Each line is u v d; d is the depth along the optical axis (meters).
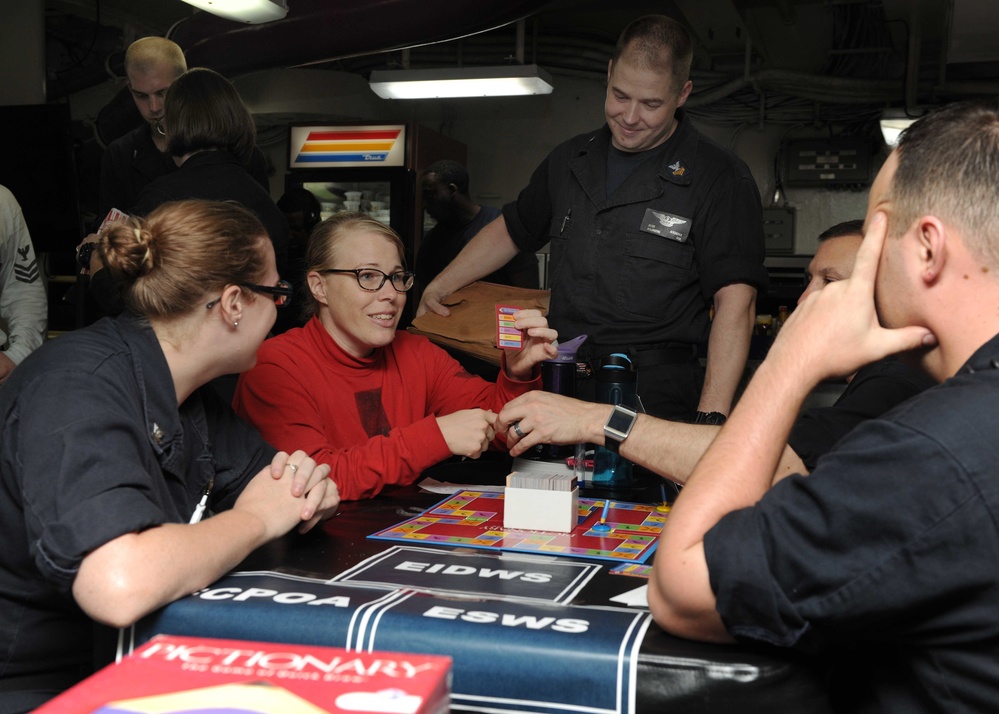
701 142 2.54
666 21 2.39
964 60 4.55
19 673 1.25
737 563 0.88
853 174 5.92
